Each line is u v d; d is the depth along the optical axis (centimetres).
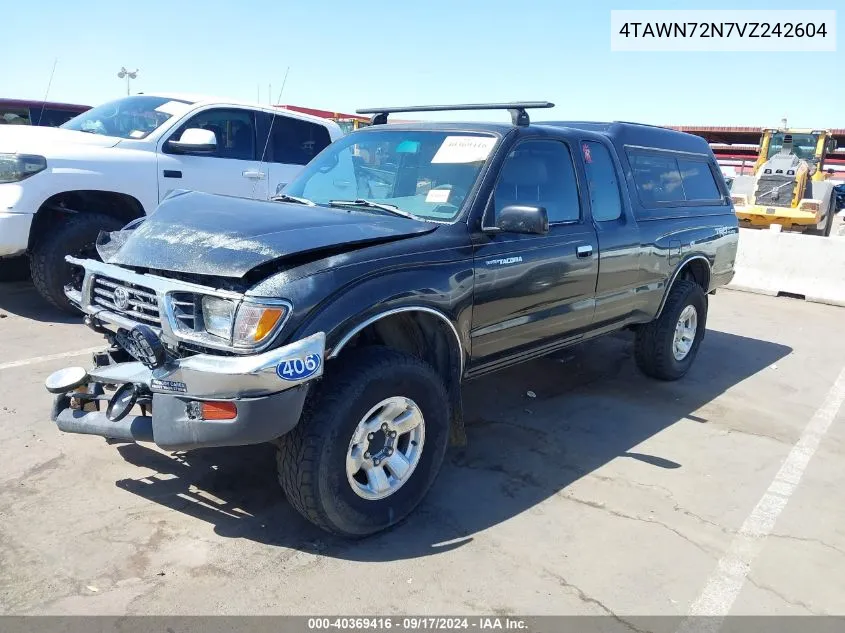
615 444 466
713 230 605
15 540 317
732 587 317
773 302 988
